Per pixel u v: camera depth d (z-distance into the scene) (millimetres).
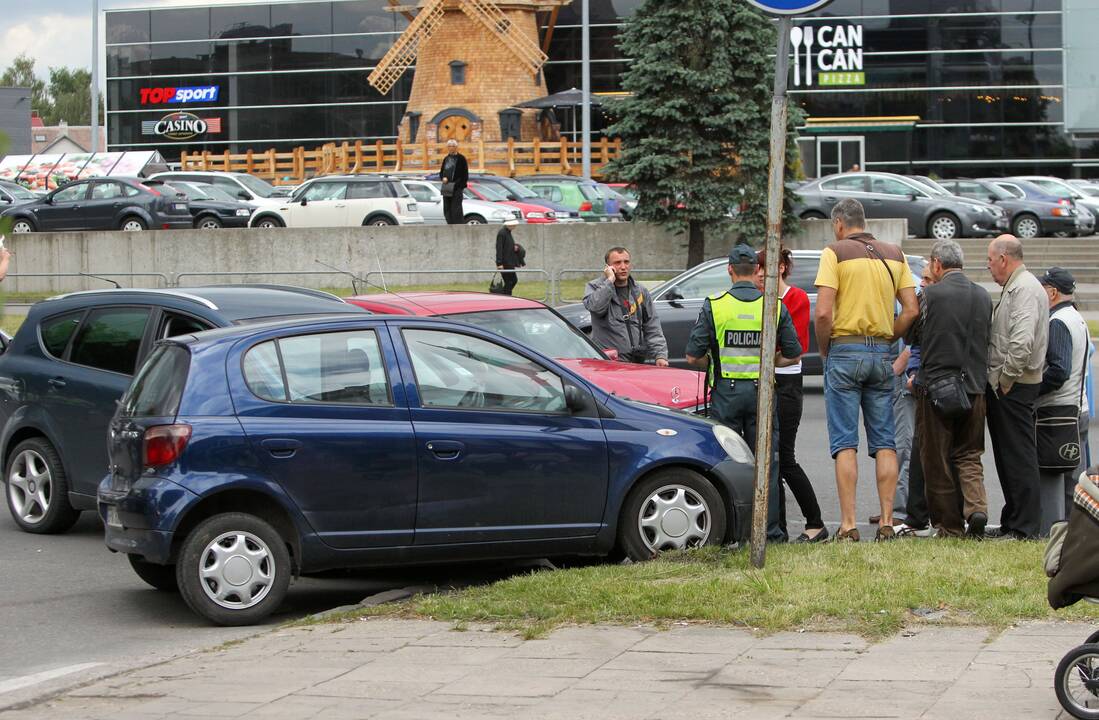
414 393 8281
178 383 7988
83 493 10500
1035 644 6391
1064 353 9039
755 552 7980
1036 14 55188
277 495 7918
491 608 7320
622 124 32031
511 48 52750
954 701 5621
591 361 11656
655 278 27031
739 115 31078
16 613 8344
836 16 56031
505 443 8312
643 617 7074
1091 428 15453
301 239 31453
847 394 9070
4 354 10961
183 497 7754
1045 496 9469
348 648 6855
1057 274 9336
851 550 8383
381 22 61125
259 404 7996
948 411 8828
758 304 9352
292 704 5973
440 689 6090
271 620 8125
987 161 55969
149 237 32000
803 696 5770
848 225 9258
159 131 63469
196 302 10352
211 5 62500
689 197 31344
